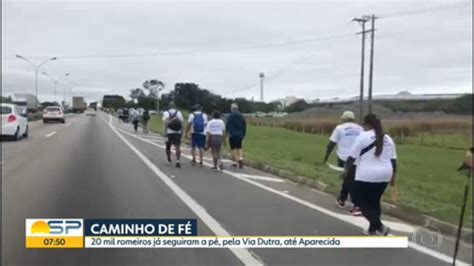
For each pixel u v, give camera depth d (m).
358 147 7.97
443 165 20.81
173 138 16.89
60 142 26.42
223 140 18.25
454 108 78.44
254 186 13.15
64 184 12.78
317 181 13.21
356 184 8.10
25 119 29.48
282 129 51.62
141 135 33.94
